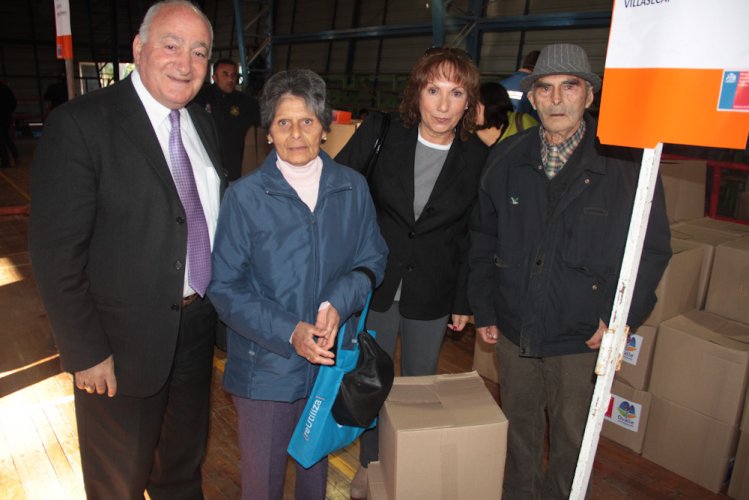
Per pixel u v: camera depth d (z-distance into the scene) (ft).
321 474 5.61
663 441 7.86
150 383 4.86
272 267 4.84
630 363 8.13
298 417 5.29
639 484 7.57
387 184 5.96
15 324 11.69
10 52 53.47
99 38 58.03
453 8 27.20
